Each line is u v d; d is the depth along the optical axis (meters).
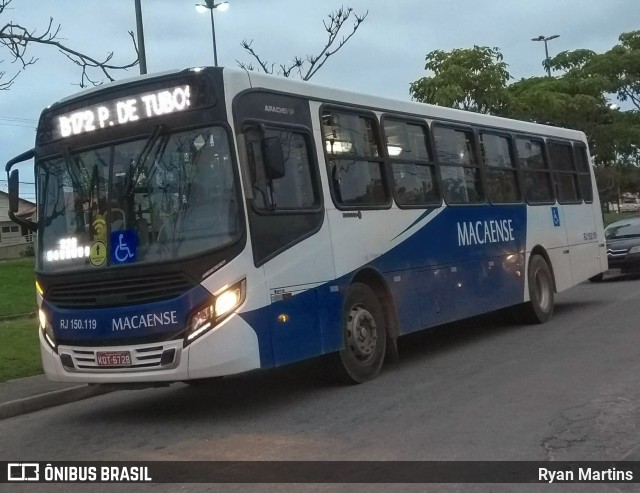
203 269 7.39
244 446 6.79
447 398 8.08
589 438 6.38
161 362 7.42
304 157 8.59
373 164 9.68
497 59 24.83
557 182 14.62
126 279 7.59
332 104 9.12
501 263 12.27
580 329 12.41
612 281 21.14
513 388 8.34
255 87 8.05
